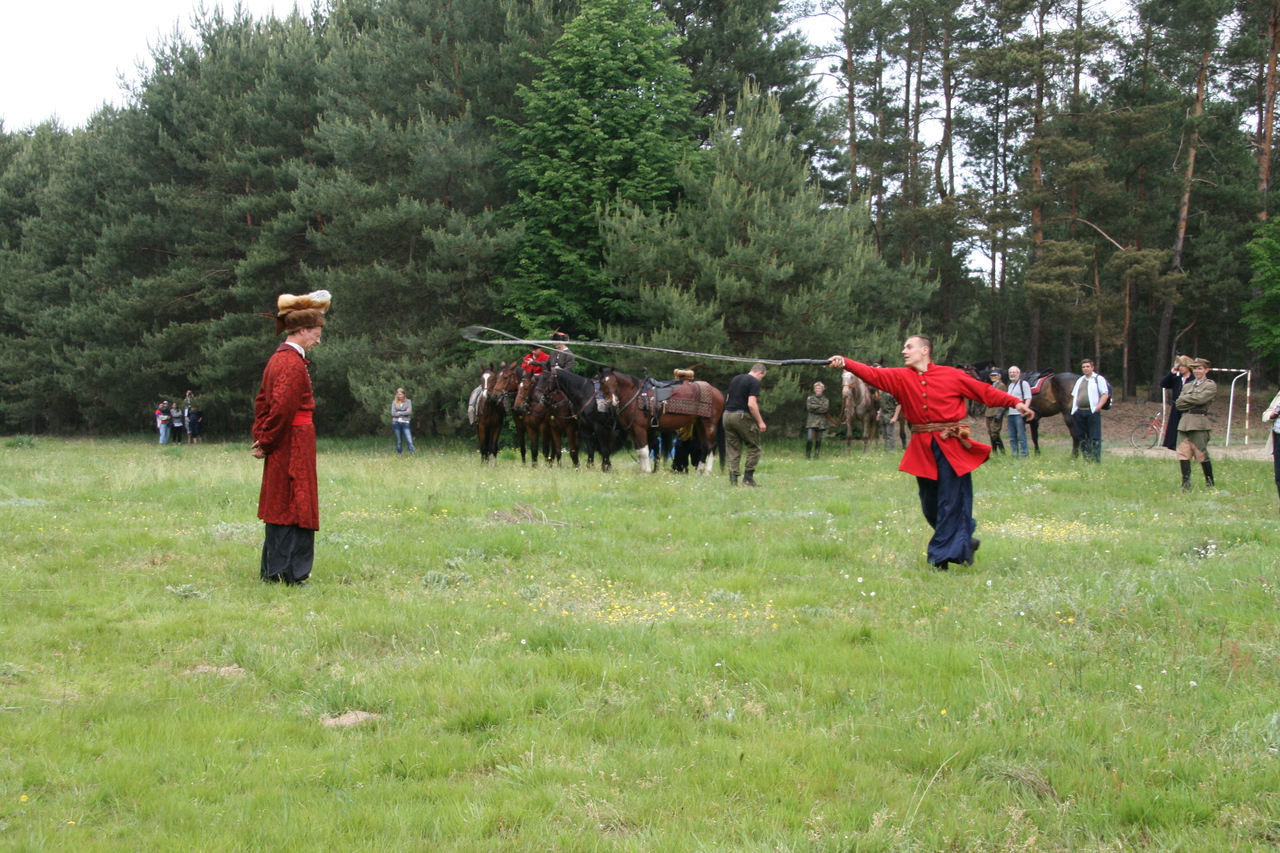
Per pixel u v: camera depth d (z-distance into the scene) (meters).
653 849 3.09
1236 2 39.72
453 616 6.14
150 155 35.69
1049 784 3.58
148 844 3.13
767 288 27.33
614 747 3.98
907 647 5.35
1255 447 27.89
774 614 6.32
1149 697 4.50
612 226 27.30
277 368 7.09
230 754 3.89
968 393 7.81
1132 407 41.16
